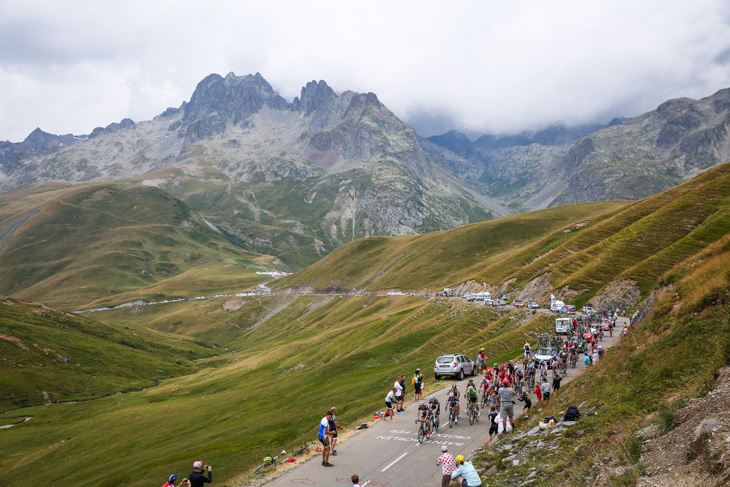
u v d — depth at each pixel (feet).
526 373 110.11
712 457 35.96
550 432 64.69
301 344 484.33
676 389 55.93
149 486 161.17
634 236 309.63
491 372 113.91
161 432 277.23
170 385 513.86
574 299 272.72
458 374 142.10
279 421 204.03
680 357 61.93
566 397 83.15
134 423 323.98
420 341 304.50
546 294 301.63
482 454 68.54
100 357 601.62
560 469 51.29
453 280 618.85
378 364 285.64
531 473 53.16
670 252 252.42
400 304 538.47
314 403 220.02
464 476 51.16
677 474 37.45
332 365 305.53
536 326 223.51
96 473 219.82
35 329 619.26
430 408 89.81
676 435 43.62
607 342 167.32
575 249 367.45
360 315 583.17
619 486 40.29
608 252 306.14
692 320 67.87
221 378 470.80
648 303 137.49
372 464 75.56
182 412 326.03
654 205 372.99
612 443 50.44
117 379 552.00
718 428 39.06
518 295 345.72
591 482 44.19
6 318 634.02
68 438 324.39
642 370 67.51
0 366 503.61
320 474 73.00
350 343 389.39
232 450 173.88
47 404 458.91
